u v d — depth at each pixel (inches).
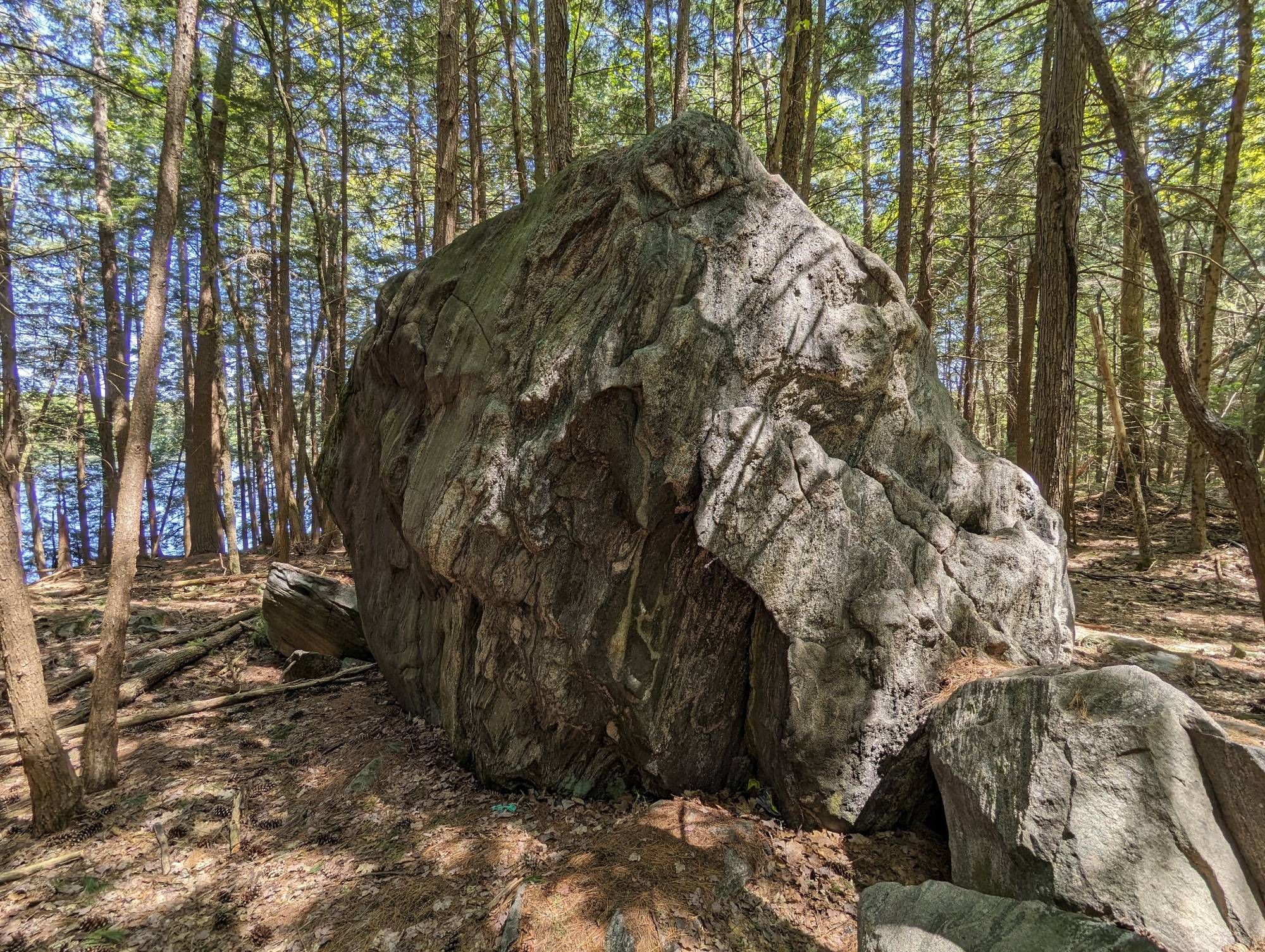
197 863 154.6
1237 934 93.4
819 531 148.6
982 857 117.9
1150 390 470.0
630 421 151.4
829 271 159.0
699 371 148.0
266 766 199.6
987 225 522.9
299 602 286.2
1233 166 344.8
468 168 584.4
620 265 158.9
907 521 158.9
